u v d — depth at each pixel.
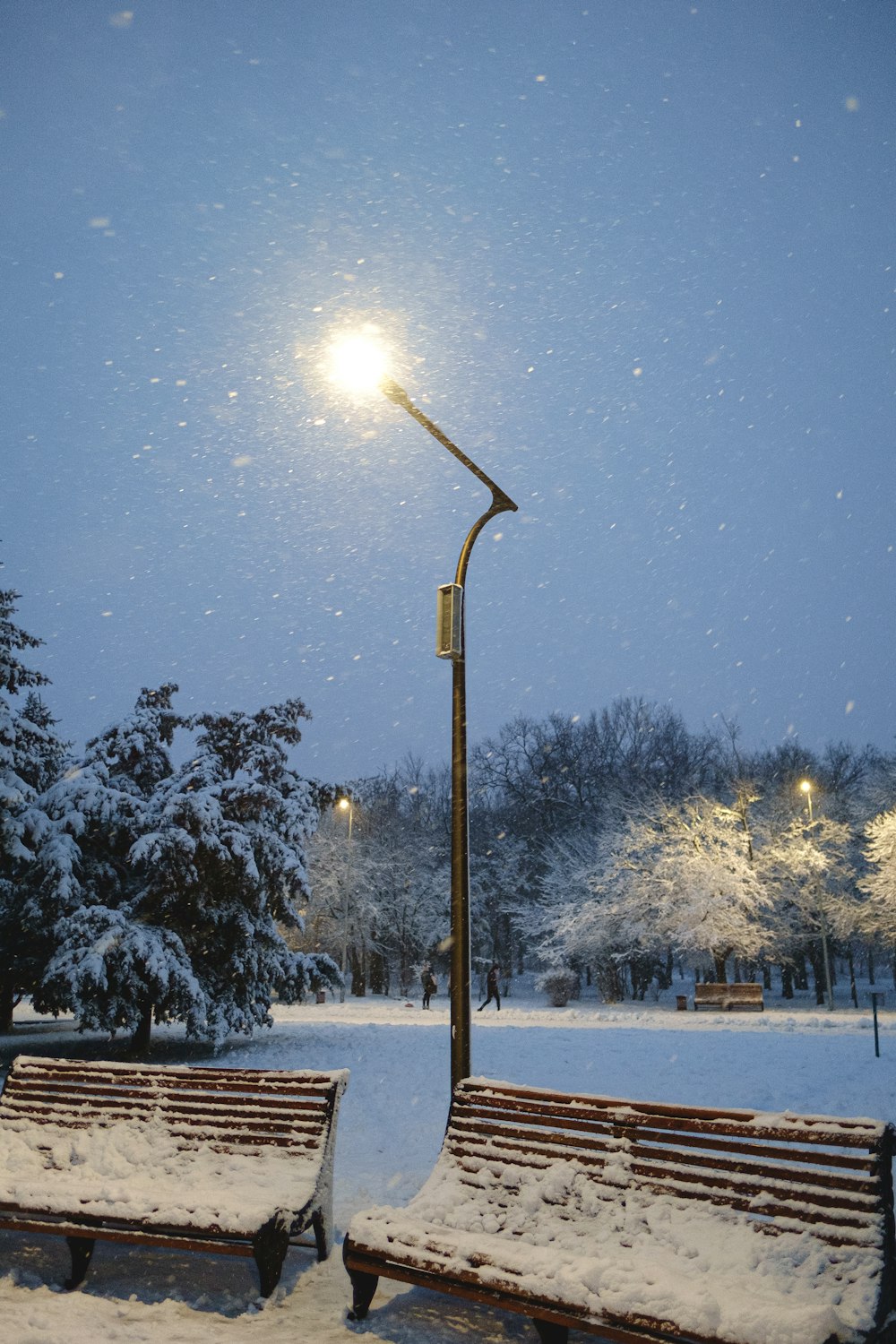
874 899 41.38
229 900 21.27
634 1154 5.43
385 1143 9.71
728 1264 4.65
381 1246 5.36
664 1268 4.73
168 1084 7.04
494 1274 4.91
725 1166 5.09
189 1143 6.63
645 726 61.72
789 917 45.59
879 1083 12.33
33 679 21.09
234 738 23.05
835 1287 4.34
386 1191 7.90
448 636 8.50
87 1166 6.55
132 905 20.66
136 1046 21.05
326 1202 6.39
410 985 56.53
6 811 19.66
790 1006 47.50
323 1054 18.16
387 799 66.31
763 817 46.91
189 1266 6.29
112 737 23.03
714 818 43.91
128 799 20.73
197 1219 5.67
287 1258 6.37
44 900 19.78
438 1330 5.30
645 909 43.81
